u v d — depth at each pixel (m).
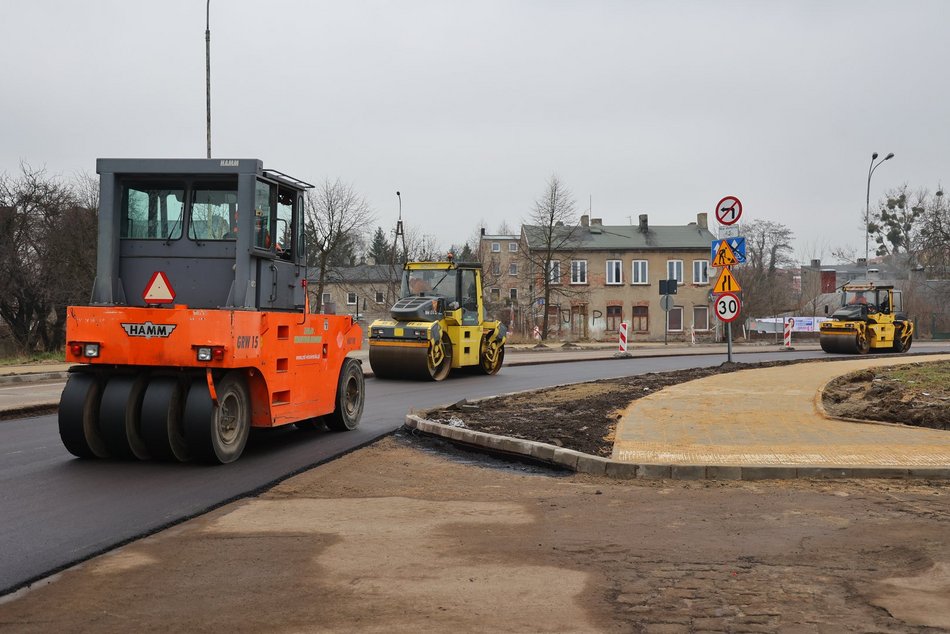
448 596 4.71
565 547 5.74
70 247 36.22
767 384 14.48
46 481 8.02
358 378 12.04
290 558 5.51
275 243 9.94
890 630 4.13
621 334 30.53
